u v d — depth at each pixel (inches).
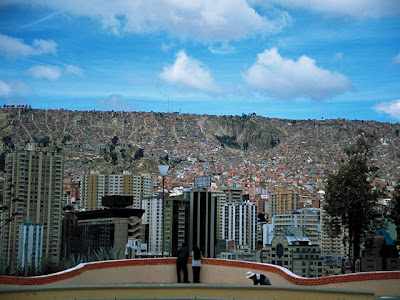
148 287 936.9
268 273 1103.6
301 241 5108.3
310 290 919.7
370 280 1041.5
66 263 2092.8
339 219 1950.1
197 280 1107.9
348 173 1879.9
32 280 957.2
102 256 1982.0
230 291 941.2
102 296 914.1
